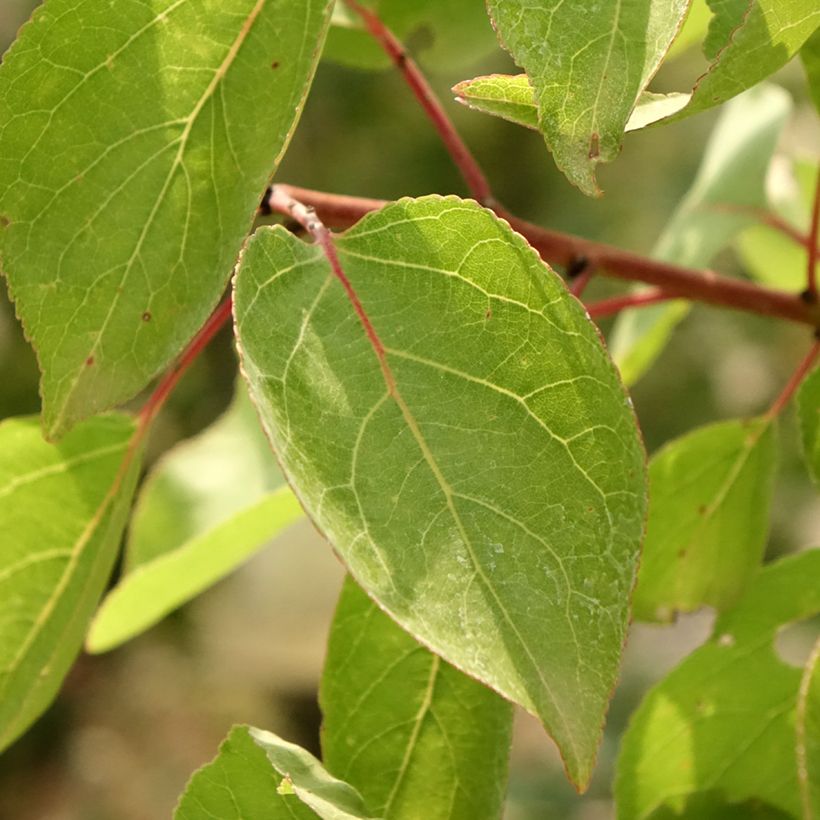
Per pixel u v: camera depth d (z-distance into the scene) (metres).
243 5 0.28
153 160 0.28
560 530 0.26
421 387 0.27
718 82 0.26
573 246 0.35
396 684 0.31
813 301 0.37
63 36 0.28
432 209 0.27
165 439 0.86
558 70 0.25
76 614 0.34
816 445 0.35
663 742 0.36
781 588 0.36
